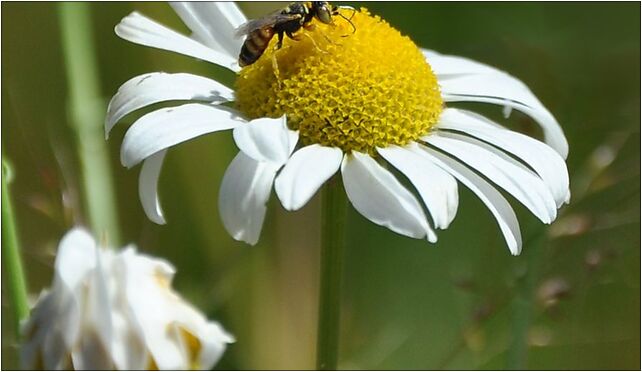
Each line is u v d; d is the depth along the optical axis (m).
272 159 0.16
